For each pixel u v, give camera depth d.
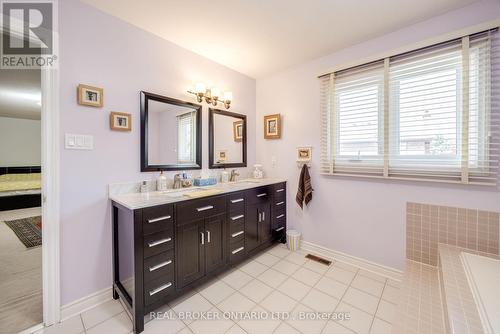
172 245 1.62
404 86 1.92
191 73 2.31
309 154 2.55
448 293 1.16
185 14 1.72
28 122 5.79
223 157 2.69
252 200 2.33
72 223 1.56
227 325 1.47
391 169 2.01
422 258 1.88
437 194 1.79
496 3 1.52
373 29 1.92
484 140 1.58
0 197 4.44
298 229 2.71
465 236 1.69
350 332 1.41
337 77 2.33
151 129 1.98
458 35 1.62
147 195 1.77
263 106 3.06
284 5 1.61
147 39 1.95
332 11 1.68
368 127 2.15
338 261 2.35
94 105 1.62
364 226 2.18
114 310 1.61
